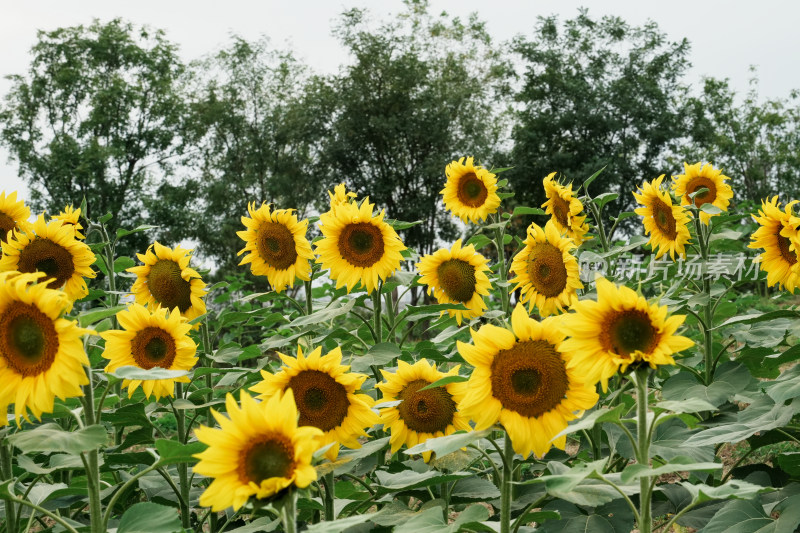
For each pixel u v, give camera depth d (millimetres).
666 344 2092
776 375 4156
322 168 39750
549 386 2385
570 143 37531
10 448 2877
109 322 3092
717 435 3051
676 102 40969
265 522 2869
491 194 5156
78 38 41750
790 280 3799
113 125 40188
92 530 2469
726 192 4773
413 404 2984
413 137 37250
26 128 40250
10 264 3514
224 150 43281
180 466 3516
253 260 4535
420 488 3238
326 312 3969
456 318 4520
